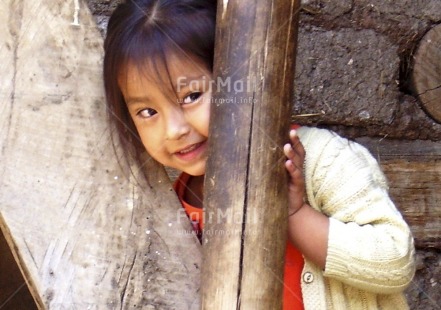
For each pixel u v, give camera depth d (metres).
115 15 1.54
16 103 1.54
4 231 1.54
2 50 1.55
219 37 1.35
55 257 1.51
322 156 1.49
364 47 2.38
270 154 1.32
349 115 2.38
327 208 1.49
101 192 1.53
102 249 1.51
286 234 1.36
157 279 1.51
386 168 2.44
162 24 1.47
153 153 1.52
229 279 1.31
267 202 1.32
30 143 1.54
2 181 1.53
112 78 1.52
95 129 1.54
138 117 1.52
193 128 1.49
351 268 1.43
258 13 1.31
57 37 1.55
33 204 1.53
